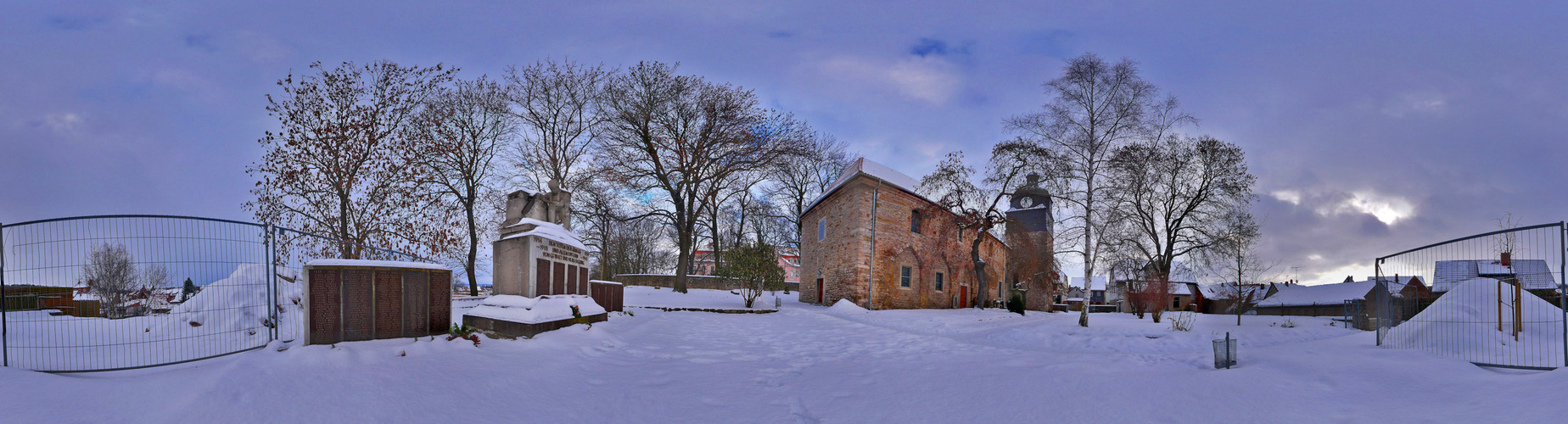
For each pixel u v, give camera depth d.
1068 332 14.49
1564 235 7.29
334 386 5.78
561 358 8.92
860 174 27.16
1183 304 57.97
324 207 21.44
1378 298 11.24
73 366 6.98
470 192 29.23
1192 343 13.31
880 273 28.11
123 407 5.13
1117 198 19.02
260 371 5.96
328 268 8.38
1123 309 40.47
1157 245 30.89
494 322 11.38
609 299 17.58
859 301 26.97
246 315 10.40
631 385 7.35
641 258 50.16
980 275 31.28
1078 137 19.45
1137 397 6.12
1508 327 10.03
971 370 8.51
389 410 5.37
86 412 4.98
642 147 31.78
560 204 15.41
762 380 8.01
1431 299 14.11
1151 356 10.22
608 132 31.88
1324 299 37.00
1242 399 6.01
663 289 32.31
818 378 8.17
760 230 46.09
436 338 8.86
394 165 22.50
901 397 6.76
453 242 24.52
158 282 11.27
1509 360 8.51
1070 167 19.42
